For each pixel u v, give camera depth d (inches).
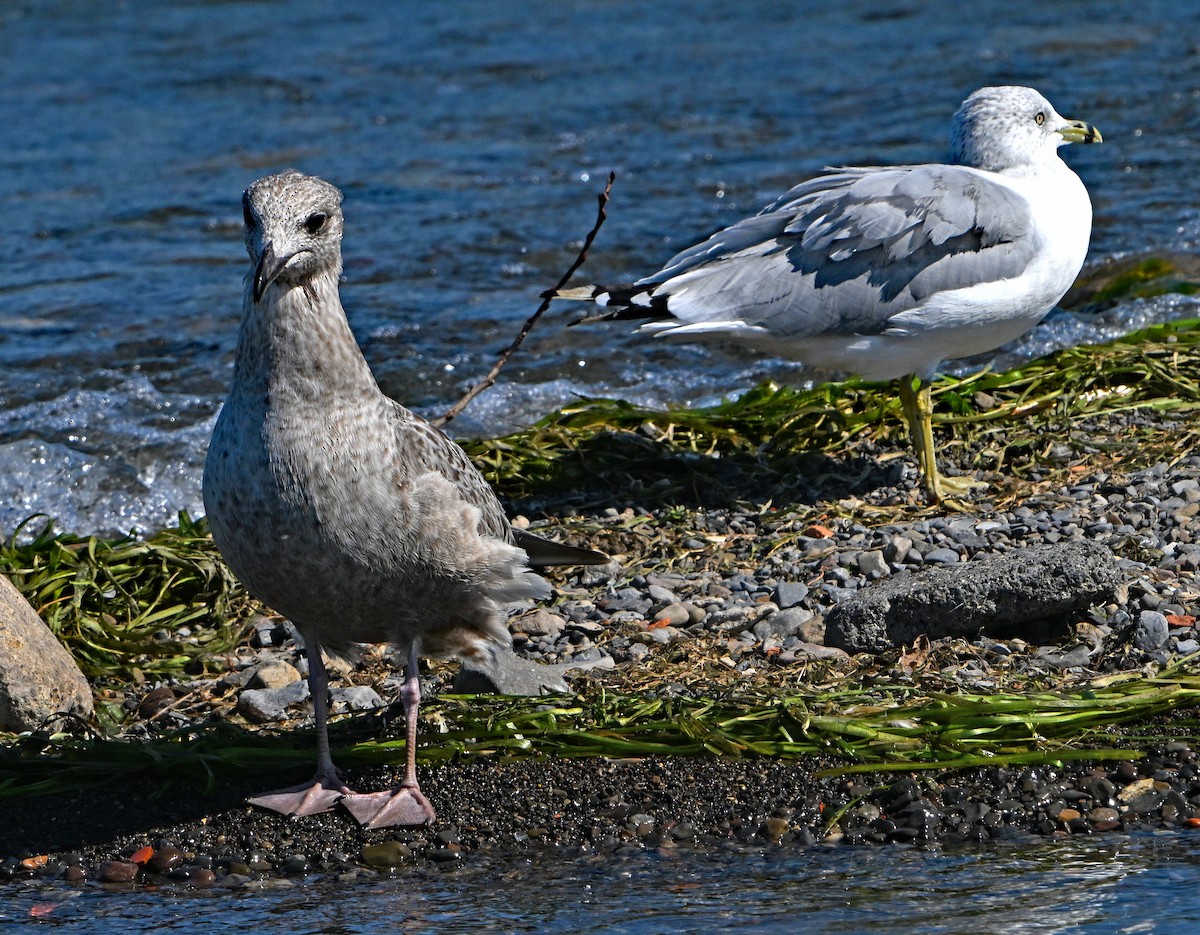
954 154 540.1
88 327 731.4
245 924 303.4
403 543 334.0
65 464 592.4
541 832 340.2
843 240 499.2
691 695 384.2
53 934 301.6
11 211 912.3
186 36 1412.4
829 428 564.4
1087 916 283.3
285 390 324.8
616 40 1336.1
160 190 952.3
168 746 371.2
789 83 1151.6
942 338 501.7
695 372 670.5
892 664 397.4
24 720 388.2
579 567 475.2
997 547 458.3
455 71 1251.8
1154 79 1087.0
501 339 706.8
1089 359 589.9
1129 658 387.5
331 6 1529.3
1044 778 344.2
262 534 330.6
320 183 328.2
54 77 1266.0
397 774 368.5
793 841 330.3
